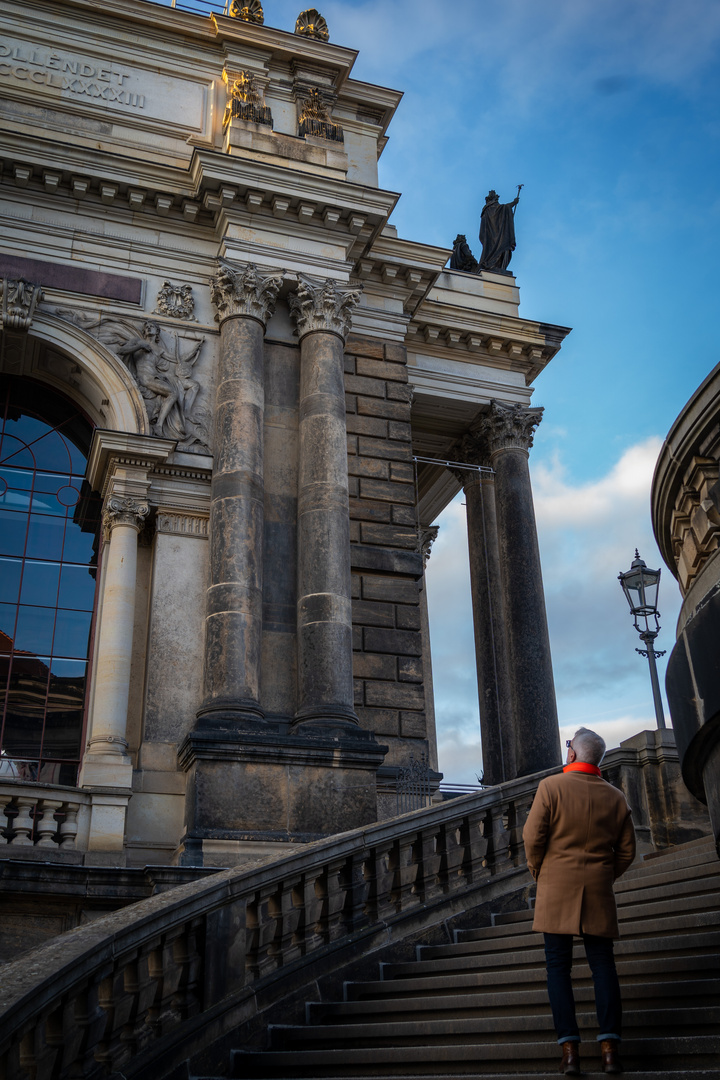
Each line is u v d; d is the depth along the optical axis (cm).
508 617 3123
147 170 2622
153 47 2883
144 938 1052
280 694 2333
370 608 2580
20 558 2512
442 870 1482
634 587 1992
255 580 2338
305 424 2542
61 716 2416
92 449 2492
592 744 918
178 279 2645
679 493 977
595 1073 809
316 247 2716
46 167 2539
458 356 3366
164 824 2155
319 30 3072
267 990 1198
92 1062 959
